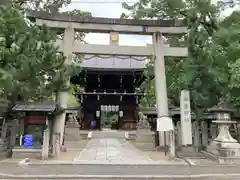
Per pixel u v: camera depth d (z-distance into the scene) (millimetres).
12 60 10430
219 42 13727
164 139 14992
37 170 8922
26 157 11141
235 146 10977
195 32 14812
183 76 14422
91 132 29047
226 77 12969
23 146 11578
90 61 33375
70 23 14898
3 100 11375
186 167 9758
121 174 8414
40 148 11430
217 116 12125
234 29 13242
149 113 25344
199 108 15281
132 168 9469
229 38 13180
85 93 33812
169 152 11516
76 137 20859
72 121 21703
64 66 12453
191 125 14203
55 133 11898
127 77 33250
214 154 11391
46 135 11023
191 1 16141
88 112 35344
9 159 10812
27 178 7957
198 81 13867
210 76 13305
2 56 10016
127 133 28156
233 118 14547
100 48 15031
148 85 27750
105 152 13914
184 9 16438
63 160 10805
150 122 25969
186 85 14445
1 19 10109
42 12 14414
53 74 12094
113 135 27969
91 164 10078
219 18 16625
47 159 10828
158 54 15500
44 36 11758
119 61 33406
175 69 19562
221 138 11422
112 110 35000
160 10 17531
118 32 15344
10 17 10609
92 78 33469
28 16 14141
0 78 9664
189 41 14391
